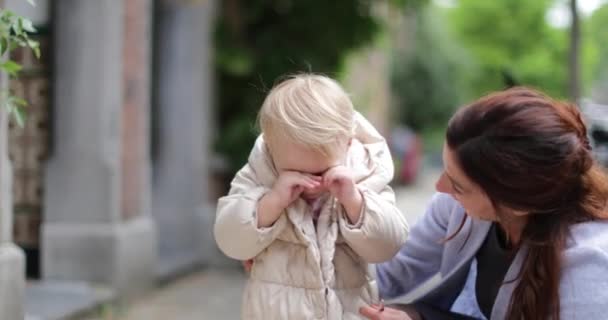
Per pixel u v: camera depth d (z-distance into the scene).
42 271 5.56
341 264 2.00
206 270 7.31
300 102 1.90
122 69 5.68
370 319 2.00
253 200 1.93
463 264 2.18
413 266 2.35
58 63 5.53
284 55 8.42
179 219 7.51
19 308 3.63
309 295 1.93
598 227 1.87
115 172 5.56
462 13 28.75
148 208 6.19
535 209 1.84
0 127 3.57
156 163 7.54
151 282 6.11
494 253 2.12
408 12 9.32
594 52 23.80
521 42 26.62
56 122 5.56
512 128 1.79
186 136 7.51
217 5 8.03
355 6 8.57
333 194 1.91
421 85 28.64
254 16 8.48
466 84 30.41
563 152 1.78
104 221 5.54
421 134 29.69
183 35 7.48
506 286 1.96
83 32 5.49
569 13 9.64
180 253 7.42
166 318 5.29
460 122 1.88
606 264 1.80
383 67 22.02
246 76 8.38
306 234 1.93
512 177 1.79
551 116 1.82
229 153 8.12
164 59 7.51
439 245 2.31
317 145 1.87
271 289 1.96
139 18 5.92
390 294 2.39
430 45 28.78
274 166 1.99
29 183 5.65
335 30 8.58
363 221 1.91
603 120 9.73
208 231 7.52
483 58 27.84
